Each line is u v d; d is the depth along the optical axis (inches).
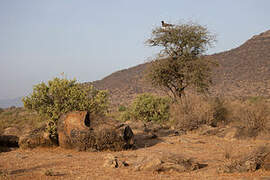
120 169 325.4
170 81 1022.4
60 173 309.1
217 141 566.6
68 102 540.7
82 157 408.5
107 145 471.5
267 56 4473.4
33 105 542.9
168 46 1003.9
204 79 960.9
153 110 866.8
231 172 297.6
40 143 500.4
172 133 667.4
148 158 336.2
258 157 306.7
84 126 475.2
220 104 782.5
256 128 623.8
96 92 593.3
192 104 760.3
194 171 314.3
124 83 4343.0
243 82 3617.1
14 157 416.8
